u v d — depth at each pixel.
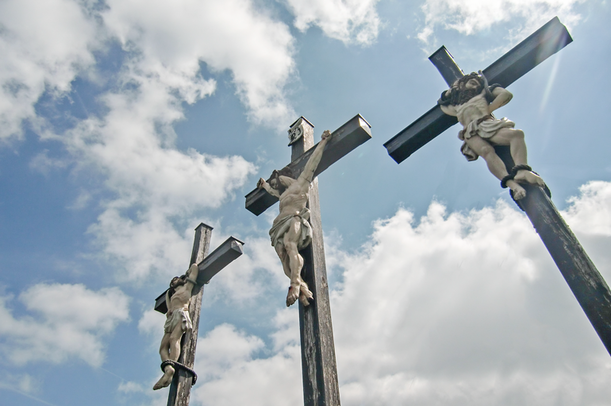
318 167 7.36
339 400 5.18
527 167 5.04
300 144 7.92
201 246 9.47
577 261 4.32
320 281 6.10
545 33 5.92
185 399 7.56
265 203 7.75
